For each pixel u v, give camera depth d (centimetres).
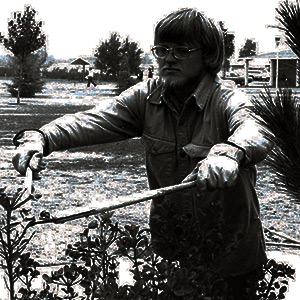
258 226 273
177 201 271
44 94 4088
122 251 223
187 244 226
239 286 281
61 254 519
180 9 255
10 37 3541
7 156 1167
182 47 252
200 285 215
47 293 235
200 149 262
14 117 2139
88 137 265
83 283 225
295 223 686
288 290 341
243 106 255
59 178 961
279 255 484
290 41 230
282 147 240
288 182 247
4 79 5975
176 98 267
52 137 253
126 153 1281
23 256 218
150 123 272
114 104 273
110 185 912
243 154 228
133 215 692
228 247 245
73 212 195
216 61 260
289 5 227
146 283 228
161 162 273
